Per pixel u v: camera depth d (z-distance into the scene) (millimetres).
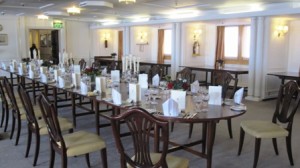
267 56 7188
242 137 3602
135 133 2092
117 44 13945
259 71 7172
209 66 9539
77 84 4789
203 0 6512
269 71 7332
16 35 11633
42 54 14727
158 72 5867
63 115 5633
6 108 4516
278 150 3840
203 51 10211
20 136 4340
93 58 13547
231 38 9531
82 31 13336
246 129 3355
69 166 3293
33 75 6477
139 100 3416
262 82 7242
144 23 10570
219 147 3922
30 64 7520
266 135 3152
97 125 4230
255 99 7250
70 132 3463
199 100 3428
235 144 4039
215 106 3166
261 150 3832
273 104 6809
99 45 13812
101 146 2842
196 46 9930
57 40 12961
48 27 12352
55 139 2777
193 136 4398
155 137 2887
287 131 3266
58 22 12477
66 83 5039
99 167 3275
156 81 4695
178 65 9523
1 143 4039
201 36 10047
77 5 7926
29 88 8023
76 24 13141
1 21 11242
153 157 2387
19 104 4250
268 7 6797
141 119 2045
